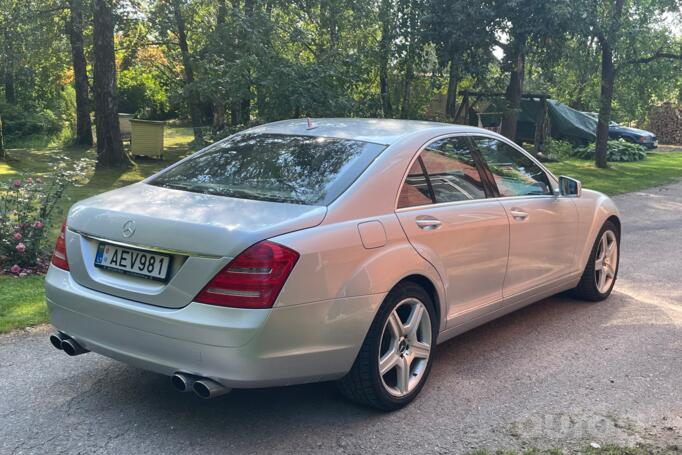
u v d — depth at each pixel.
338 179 3.56
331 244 3.20
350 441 3.31
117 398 3.72
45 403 3.62
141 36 21.28
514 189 4.78
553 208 5.09
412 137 4.02
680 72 19.77
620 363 4.50
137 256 3.22
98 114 16.19
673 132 35.00
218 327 2.93
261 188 3.58
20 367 4.09
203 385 3.00
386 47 14.14
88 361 4.24
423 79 15.58
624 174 19.61
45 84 28.86
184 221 3.12
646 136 27.94
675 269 7.53
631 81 20.75
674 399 3.93
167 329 3.03
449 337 4.20
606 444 3.34
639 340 4.98
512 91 16.59
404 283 3.66
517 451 3.25
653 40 18.92
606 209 5.91
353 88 11.97
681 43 19.12
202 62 11.25
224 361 2.96
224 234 3.00
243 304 2.94
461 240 4.06
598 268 5.95
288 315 3.02
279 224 3.10
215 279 2.97
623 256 8.22
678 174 20.16
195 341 2.97
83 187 12.93
